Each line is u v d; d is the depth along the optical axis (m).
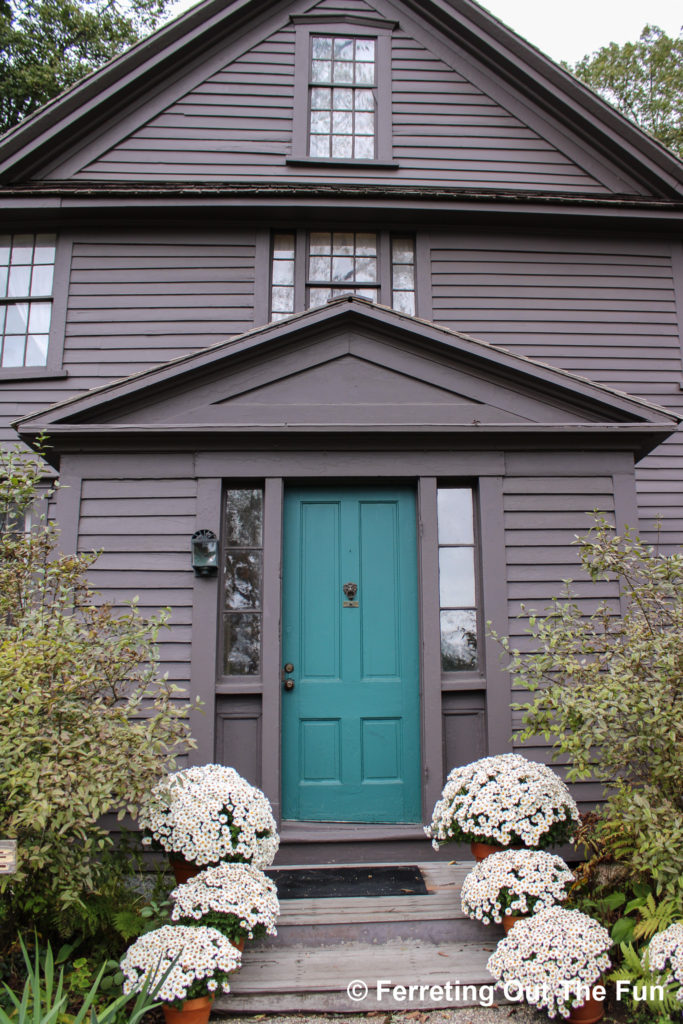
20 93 14.17
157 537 4.78
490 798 3.80
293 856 4.43
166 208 6.75
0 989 3.11
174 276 6.82
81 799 3.10
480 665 4.78
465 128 7.31
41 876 3.27
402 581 4.91
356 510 5.00
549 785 3.90
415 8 7.47
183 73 7.23
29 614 3.81
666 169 7.19
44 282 6.91
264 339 4.86
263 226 6.96
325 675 4.78
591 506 4.95
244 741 4.62
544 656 3.96
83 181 6.88
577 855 4.43
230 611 4.84
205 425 4.74
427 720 4.59
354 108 7.36
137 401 4.86
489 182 7.21
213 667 4.61
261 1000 3.23
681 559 3.84
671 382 6.98
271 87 7.25
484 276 7.02
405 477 4.93
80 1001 3.12
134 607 3.95
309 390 4.95
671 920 3.23
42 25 15.41
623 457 5.03
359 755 4.69
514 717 4.64
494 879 3.47
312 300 6.98
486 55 7.39
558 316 6.99
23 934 3.36
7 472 4.79
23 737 3.12
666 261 7.27
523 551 4.87
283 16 7.39
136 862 3.97
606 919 3.61
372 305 4.93
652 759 3.56
